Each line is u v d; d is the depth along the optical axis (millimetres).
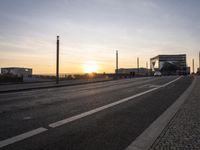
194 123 8352
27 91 22750
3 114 10117
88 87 27562
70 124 8391
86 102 13938
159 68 137875
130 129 7762
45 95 18266
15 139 6629
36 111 10875
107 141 6527
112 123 8578
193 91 20203
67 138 6762
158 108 11742
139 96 16969
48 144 6242
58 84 32156
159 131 7469
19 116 9695
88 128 7871
